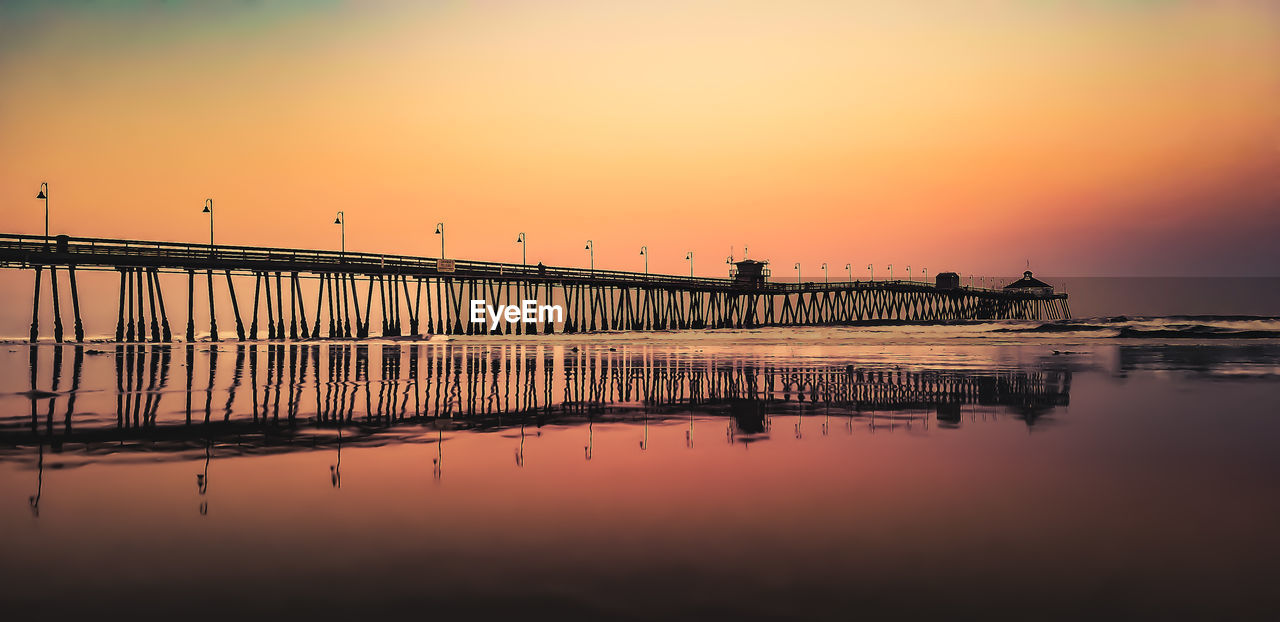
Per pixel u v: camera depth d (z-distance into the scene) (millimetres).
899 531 6801
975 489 8422
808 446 11336
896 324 88625
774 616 4957
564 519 7215
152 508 7707
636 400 17688
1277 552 6207
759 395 18469
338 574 5738
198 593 5367
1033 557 6098
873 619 4910
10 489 8602
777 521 7129
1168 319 77625
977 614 4992
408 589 5434
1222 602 5188
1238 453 10547
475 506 7723
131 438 12344
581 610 5055
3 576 5715
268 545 6434
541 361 31672
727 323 96125
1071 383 20750
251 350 41188
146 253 49281
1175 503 7781
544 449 11188
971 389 19391
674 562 5992
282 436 12562
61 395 18891
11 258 44719
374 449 11250
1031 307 153500
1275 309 186375
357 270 57844
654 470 9555
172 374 25109
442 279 67062
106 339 54062
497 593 5355
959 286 119125
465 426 13695
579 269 73250
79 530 6914
